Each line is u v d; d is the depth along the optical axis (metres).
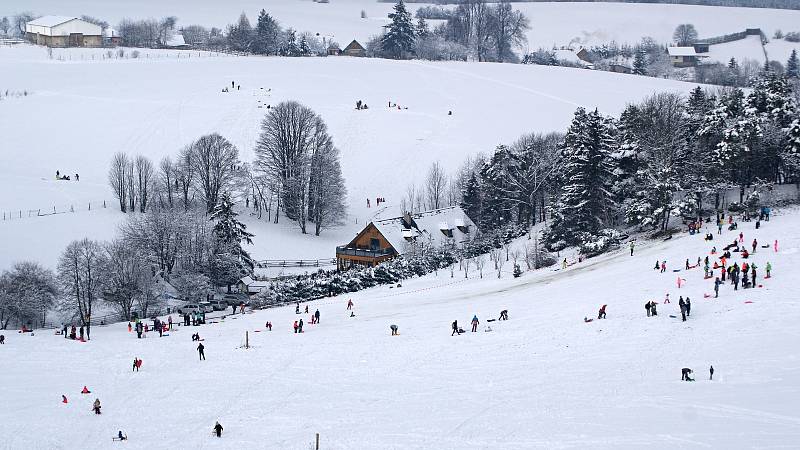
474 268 114.56
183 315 100.88
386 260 122.56
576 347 66.44
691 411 50.41
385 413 56.78
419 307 89.88
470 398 58.12
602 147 110.38
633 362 61.12
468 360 67.19
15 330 95.69
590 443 47.41
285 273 129.75
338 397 61.25
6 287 99.31
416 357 69.50
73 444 55.34
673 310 70.19
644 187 106.81
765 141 107.50
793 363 56.19
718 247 86.75
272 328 86.06
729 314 67.12
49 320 103.62
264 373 68.94
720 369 57.06
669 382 56.19
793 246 81.62
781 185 110.69
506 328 74.44
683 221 104.44
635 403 53.09
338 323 85.88
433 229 135.25
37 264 111.38
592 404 53.97
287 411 59.19
